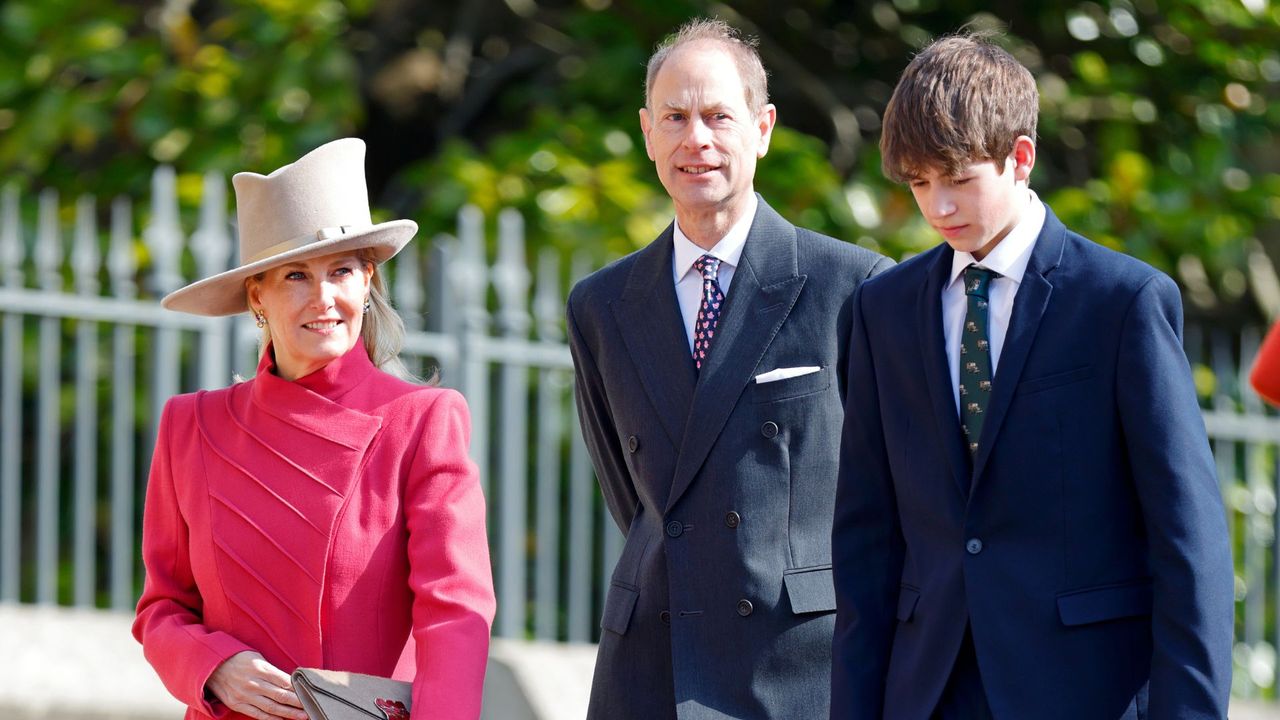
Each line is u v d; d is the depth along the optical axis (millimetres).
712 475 13266
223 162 29984
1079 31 33688
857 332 11781
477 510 11938
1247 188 32844
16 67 32000
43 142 30734
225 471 11938
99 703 18797
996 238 11117
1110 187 31656
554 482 23469
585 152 30875
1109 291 10781
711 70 13383
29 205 30500
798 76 33750
